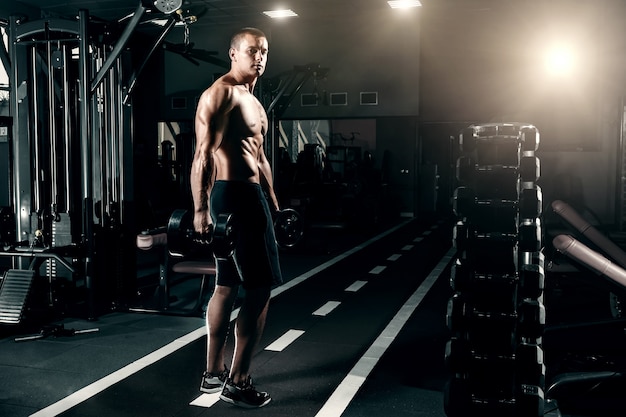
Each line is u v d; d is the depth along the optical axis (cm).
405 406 280
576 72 1035
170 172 1103
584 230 407
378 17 1096
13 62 472
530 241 217
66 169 469
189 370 328
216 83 270
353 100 1134
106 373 323
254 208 274
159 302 479
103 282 466
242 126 272
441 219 1335
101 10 1054
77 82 509
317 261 735
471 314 224
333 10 1049
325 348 372
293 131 2030
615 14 929
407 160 1448
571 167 1053
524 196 219
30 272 427
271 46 1170
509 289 220
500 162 221
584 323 375
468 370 225
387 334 405
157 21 474
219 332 289
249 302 274
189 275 636
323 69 978
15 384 306
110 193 493
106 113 485
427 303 505
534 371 216
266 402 280
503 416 221
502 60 1102
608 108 1016
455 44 1131
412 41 1098
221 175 276
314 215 1092
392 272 658
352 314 463
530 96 1083
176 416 266
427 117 1188
